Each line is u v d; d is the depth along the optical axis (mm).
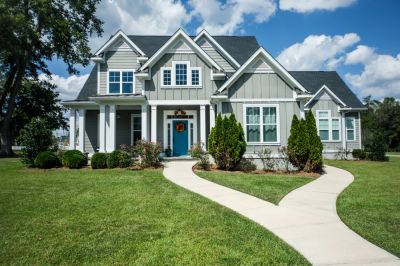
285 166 14578
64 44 25094
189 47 17344
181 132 18766
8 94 28875
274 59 15125
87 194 8359
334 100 22953
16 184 9922
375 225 5695
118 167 14336
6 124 25375
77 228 5449
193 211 6605
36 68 28562
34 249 4480
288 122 15281
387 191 9258
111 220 5934
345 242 4805
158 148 14672
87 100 19203
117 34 18578
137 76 16719
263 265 3928
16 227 5504
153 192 8648
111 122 16656
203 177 11656
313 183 10758
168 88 17078
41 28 24203
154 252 4348
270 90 15352
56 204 7215
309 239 4945
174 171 13047
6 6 21203
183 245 4613
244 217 6223
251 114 15281
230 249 4457
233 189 9422
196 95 17125
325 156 22391
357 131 23375
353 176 12727
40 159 14055
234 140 13648
